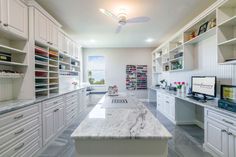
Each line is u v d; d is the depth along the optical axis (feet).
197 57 11.95
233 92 7.11
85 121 4.06
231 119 6.14
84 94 17.29
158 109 16.76
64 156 7.47
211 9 8.38
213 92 8.98
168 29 13.74
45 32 9.20
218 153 6.91
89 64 22.17
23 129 6.41
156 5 9.21
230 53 7.84
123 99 7.87
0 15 6.05
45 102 8.27
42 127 7.95
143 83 22.30
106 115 4.64
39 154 7.64
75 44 16.25
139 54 22.31
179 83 14.49
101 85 22.13
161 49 18.98
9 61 7.48
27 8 7.88
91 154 3.28
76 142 3.28
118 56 22.26
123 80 22.27
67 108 11.68
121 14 9.68
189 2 8.89
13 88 8.05
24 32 7.61
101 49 22.15
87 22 11.84
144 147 3.25
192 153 7.68
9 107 5.88
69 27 13.00
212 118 7.32
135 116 4.54
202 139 9.40
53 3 8.86
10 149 5.67
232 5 7.52
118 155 3.26
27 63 8.00
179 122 12.33
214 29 8.71
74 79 17.16
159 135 3.17
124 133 3.26
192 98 9.95
